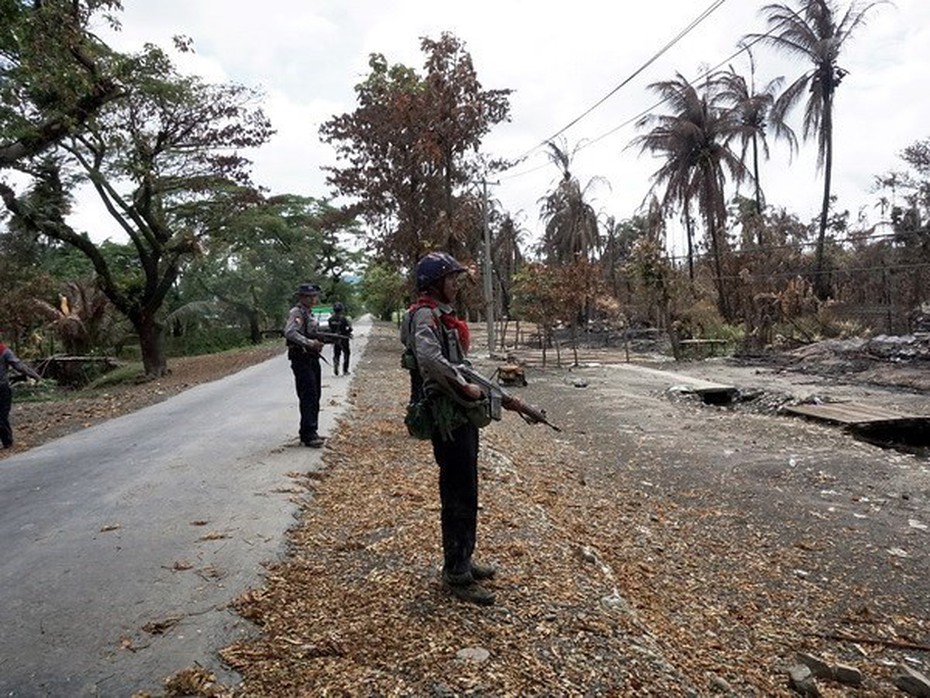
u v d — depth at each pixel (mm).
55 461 7629
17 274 24250
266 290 42250
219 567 4109
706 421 11234
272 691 2787
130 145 18625
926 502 6871
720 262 26484
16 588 3889
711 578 4918
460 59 22750
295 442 7730
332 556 4273
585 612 3549
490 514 5199
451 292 3545
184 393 14258
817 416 10805
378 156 24297
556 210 42375
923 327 19641
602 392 14617
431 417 3475
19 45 9633
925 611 4516
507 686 2816
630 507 6613
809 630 4188
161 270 34219
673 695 2900
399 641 3160
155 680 2914
